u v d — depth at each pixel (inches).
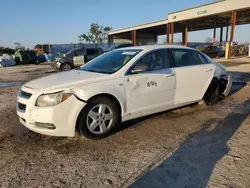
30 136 152.9
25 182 101.7
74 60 622.5
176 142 139.6
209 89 211.8
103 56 189.5
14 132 160.1
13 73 616.4
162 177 103.5
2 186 98.7
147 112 165.5
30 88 138.9
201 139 143.3
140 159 120.0
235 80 352.8
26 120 135.8
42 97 130.2
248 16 1082.1
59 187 97.7
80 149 132.8
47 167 113.8
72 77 149.2
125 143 139.6
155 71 166.7
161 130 159.3
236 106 214.4
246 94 262.2
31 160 121.1
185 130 158.6
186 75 185.3
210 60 215.8
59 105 129.0
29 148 135.2
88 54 635.5
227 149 128.9
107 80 144.8
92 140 143.9
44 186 98.6
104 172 108.4
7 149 134.3
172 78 175.2
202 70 198.1
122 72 152.1
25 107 135.8
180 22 1184.8
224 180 99.7
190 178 102.1
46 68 771.4
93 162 117.7
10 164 117.2
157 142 140.3
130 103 154.2
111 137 148.6
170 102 178.5
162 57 176.4
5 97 278.1
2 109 220.7
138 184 98.7
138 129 161.3
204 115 189.8
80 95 133.9
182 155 123.3
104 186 97.8
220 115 188.9
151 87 163.0
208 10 949.2
